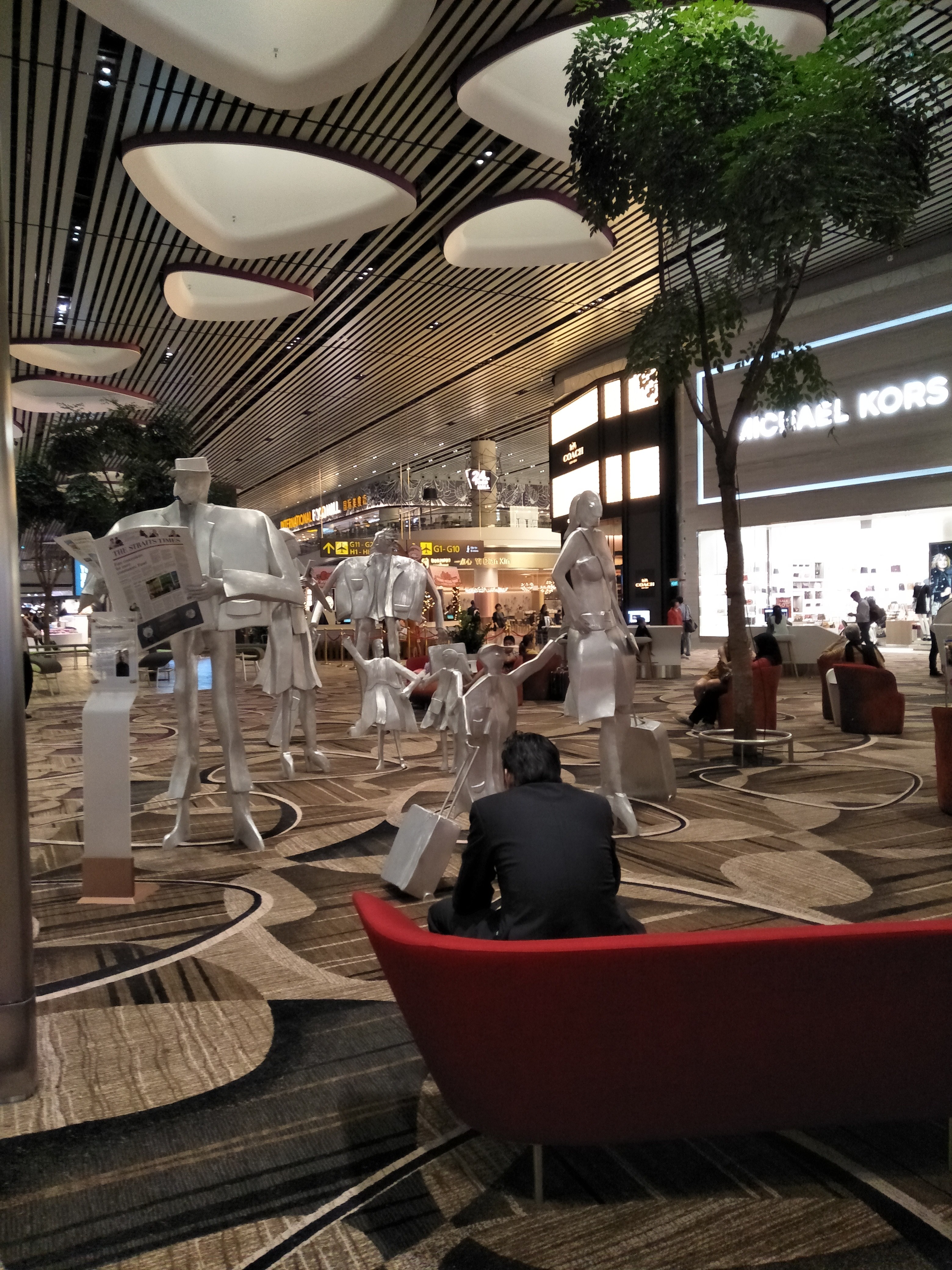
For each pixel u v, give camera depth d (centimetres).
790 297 736
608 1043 166
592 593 516
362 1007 291
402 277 1611
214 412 2653
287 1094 236
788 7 853
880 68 565
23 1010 236
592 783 654
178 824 508
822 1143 211
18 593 234
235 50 823
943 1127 219
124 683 420
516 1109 173
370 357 2106
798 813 555
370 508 3834
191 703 509
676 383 727
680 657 1582
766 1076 171
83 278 1573
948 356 1517
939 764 548
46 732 1059
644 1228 180
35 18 868
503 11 893
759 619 1903
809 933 162
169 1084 242
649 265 1568
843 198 523
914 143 586
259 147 1109
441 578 2562
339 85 860
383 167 1155
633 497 2131
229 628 482
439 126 1095
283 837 526
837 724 954
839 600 1831
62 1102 233
